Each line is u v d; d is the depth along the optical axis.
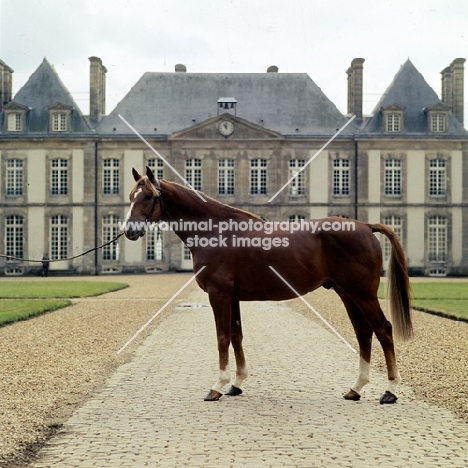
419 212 48.47
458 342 11.77
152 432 6.18
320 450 5.60
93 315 16.70
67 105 48.62
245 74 51.53
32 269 48.16
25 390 7.96
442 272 48.44
